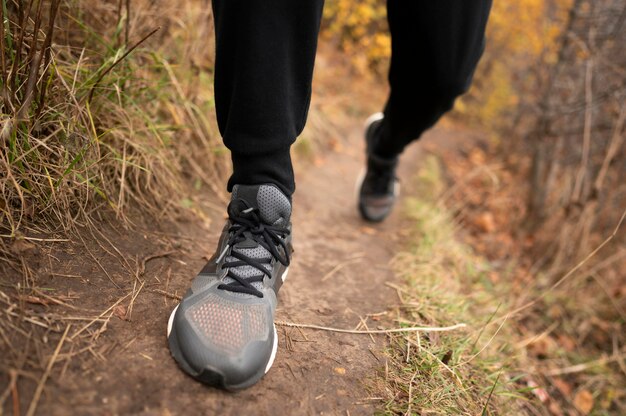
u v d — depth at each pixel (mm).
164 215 1509
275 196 1026
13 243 1028
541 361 1957
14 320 885
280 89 931
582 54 2887
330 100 4035
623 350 2154
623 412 1894
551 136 3020
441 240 2209
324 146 3406
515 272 2514
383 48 4496
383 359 1171
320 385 1021
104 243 1223
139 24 1688
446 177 3971
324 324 1257
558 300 2342
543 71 3330
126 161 1374
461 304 1616
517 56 4562
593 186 2484
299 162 2830
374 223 2217
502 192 3521
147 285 1152
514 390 1408
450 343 1332
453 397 1146
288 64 932
